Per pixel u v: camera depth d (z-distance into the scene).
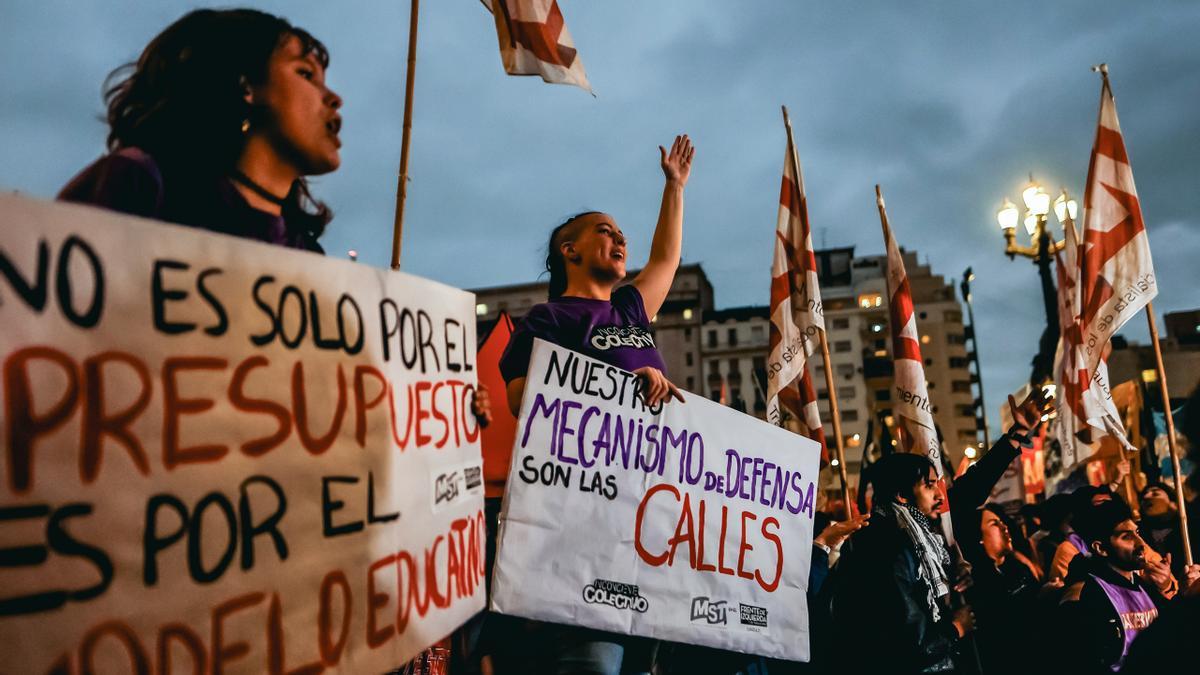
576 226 4.07
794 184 6.65
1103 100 7.66
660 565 3.47
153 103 2.48
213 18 2.59
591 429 3.37
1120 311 7.37
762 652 3.74
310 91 2.63
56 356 1.69
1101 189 7.60
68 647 1.66
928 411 6.41
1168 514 7.43
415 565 2.49
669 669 3.93
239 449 1.99
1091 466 11.72
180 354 1.89
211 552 1.91
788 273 6.53
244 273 2.05
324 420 2.21
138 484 1.79
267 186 2.65
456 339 2.82
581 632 3.34
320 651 2.13
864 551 4.59
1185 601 2.08
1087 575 5.16
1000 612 6.47
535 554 3.15
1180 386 34.31
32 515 1.63
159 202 2.30
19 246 1.65
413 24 3.67
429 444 2.62
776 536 3.90
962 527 5.98
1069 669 5.21
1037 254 13.70
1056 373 8.18
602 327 3.80
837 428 6.06
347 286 2.33
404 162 3.58
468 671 3.56
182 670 1.83
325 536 2.18
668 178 4.53
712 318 100.75
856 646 4.46
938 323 101.50
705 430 3.71
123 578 1.75
